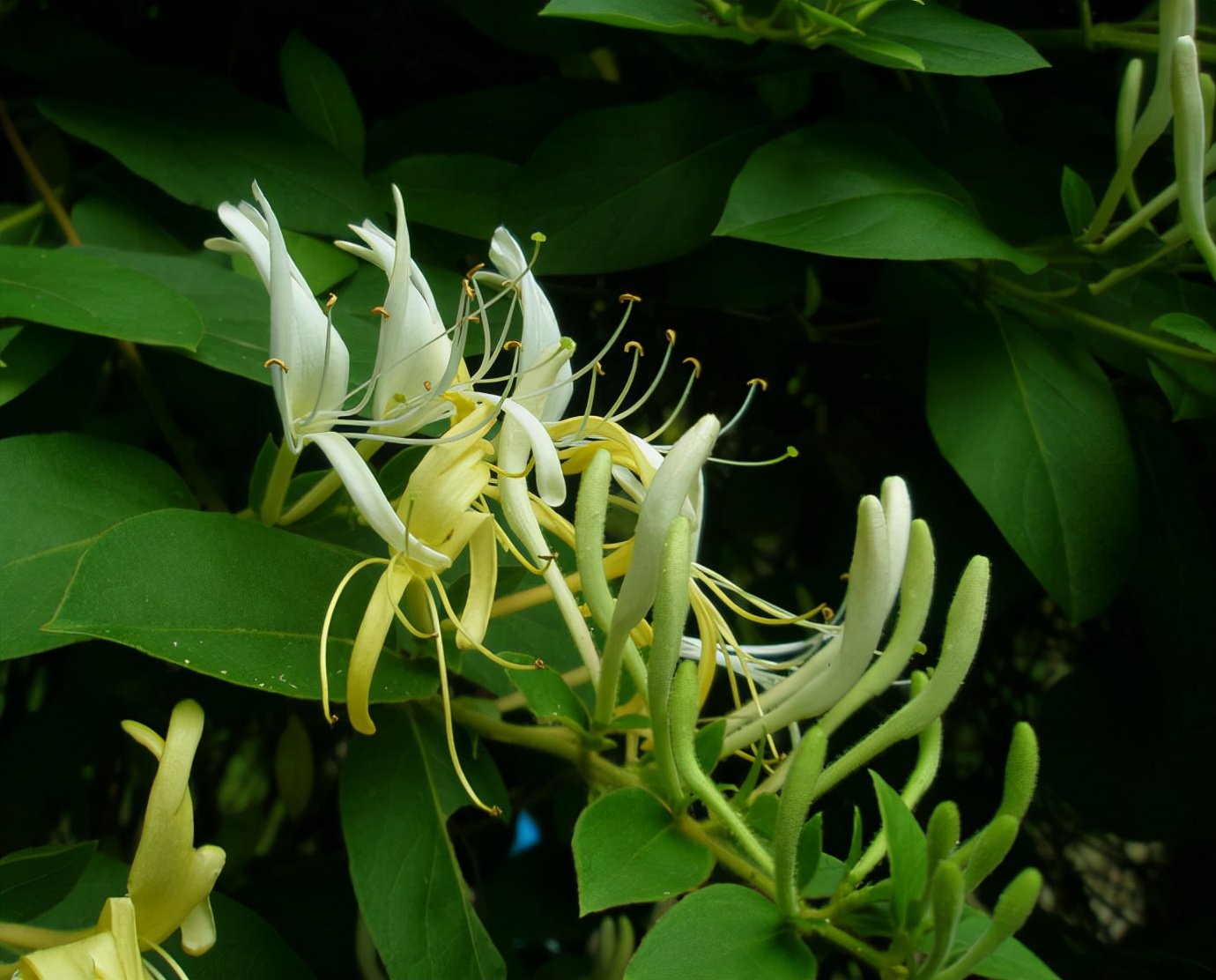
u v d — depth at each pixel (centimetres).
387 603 24
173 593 25
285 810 41
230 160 31
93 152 34
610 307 37
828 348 37
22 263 29
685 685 24
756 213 30
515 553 26
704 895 23
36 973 22
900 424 37
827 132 31
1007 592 35
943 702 24
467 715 28
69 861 25
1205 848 40
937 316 33
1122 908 43
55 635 25
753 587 37
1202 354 32
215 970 26
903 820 23
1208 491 37
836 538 37
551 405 27
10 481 26
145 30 36
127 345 31
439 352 26
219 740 40
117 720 34
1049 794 41
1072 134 37
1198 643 34
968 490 36
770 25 31
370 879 26
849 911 23
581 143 32
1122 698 36
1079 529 31
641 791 25
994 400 32
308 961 33
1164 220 35
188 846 23
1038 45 36
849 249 30
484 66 37
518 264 27
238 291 30
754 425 38
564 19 34
